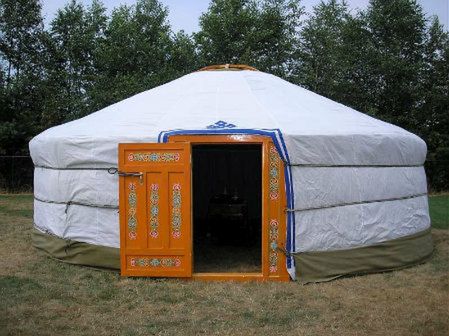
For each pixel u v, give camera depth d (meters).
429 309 4.86
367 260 6.04
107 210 5.98
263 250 5.66
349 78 17.36
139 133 5.82
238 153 9.95
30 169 16.19
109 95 16.97
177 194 5.64
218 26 17.95
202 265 6.41
